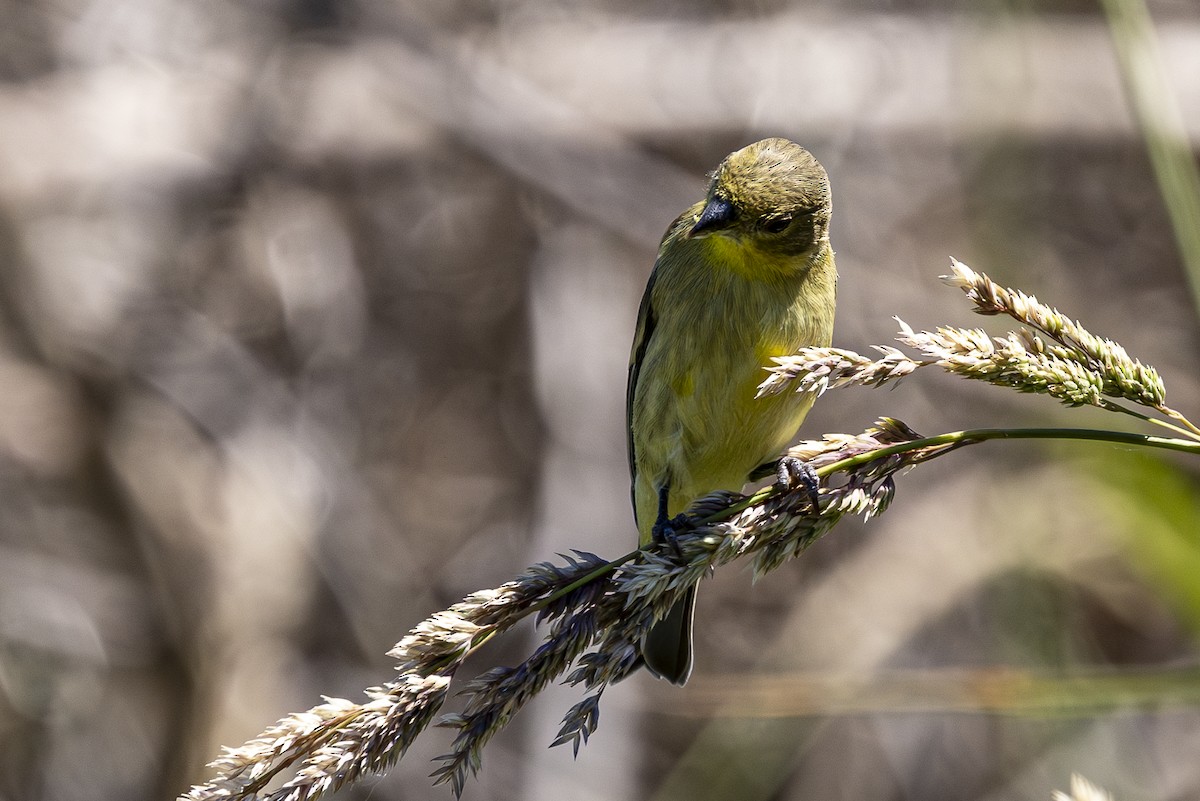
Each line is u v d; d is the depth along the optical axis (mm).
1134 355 15172
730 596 14391
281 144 15469
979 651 13086
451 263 15914
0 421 14594
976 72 14219
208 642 13641
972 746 12977
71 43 15695
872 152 15469
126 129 15234
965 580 13133
